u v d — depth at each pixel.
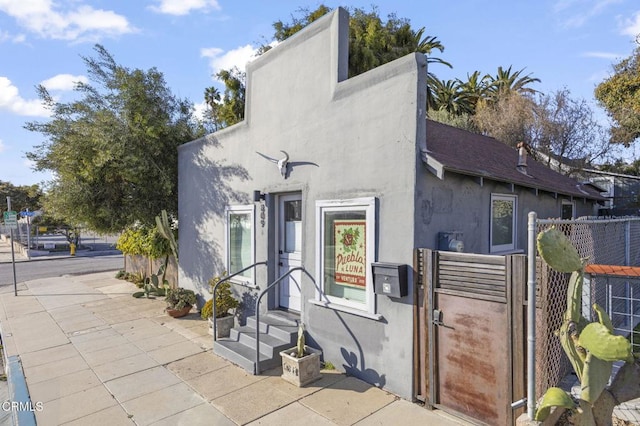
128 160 9.40
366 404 4.34
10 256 24.88
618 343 2.39
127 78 9.66
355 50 16.41
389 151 4.62
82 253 26.20
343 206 5.21
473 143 7.82
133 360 5.82
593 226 5.11
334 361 5.37
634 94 14.48
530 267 3.24
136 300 10.02
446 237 4.51
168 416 4.16
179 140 10.16
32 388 4.92
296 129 6.02
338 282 5.38
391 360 4.62
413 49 18.58
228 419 4.08
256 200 6.57
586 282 3.67
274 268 6.70
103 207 10.16
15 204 35.25
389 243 4.63
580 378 2.72
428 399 4.25
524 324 3.53
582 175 16.36
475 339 3.88
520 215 6.52
